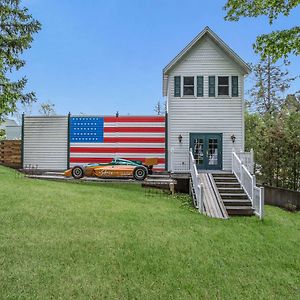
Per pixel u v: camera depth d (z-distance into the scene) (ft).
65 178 59.57
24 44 73.36
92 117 68.33
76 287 17.63
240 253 25.00
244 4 35.01
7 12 71.51
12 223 27.76
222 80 64.44
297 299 18.71
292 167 62.69
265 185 63.72
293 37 31.91
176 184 55.77
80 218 31.07
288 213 48.29
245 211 39.78
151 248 24.17
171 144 64.39
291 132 62.59
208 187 46.57
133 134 67.00
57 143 69.00
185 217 35.09
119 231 27.76
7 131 123.34
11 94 66.44
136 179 57.67
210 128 64.03
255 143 69.46
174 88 64.54
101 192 47.16
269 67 107.14
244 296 18.42
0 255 20.88
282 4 33.04
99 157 67.62
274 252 26.09
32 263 20.07
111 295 17.17
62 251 22.31
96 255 22.11
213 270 21.39
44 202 36.55
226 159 63.46
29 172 66.85
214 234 29.30
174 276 19.99
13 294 16.38
